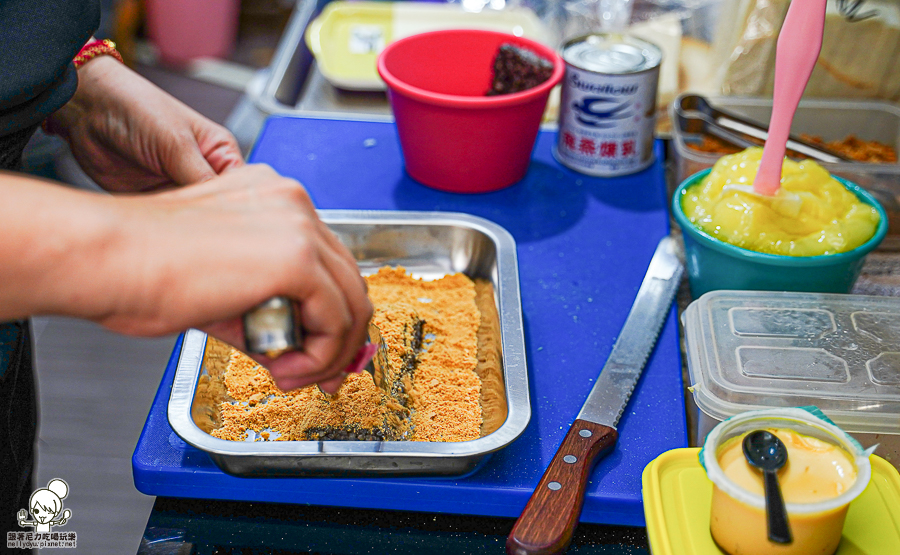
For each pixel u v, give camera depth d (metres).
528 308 0.89
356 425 0.66
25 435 0.75
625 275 0.95
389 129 1.27
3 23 0.61
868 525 0.58
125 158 0.83
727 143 1.10
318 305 0.44
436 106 1.00
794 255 0.77
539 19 1.64
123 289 0.40
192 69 3.03
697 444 0.73
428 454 0.60
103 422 1.55
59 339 1.73
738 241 0.80
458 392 0.73
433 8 1.65
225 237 0.42
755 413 0.57
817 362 0.69
